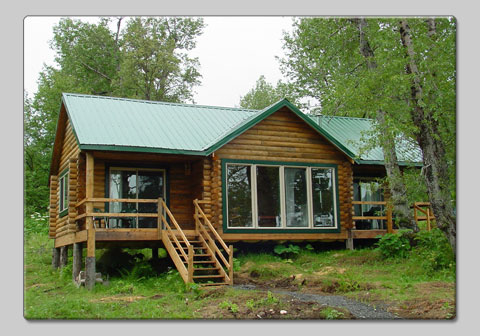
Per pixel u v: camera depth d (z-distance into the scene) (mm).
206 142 17469
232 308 10625
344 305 10961
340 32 20250
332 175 18906
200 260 16109
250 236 17062
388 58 16000
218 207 16750
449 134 16625
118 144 15422
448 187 15484
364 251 17781
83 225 16406
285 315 10289
